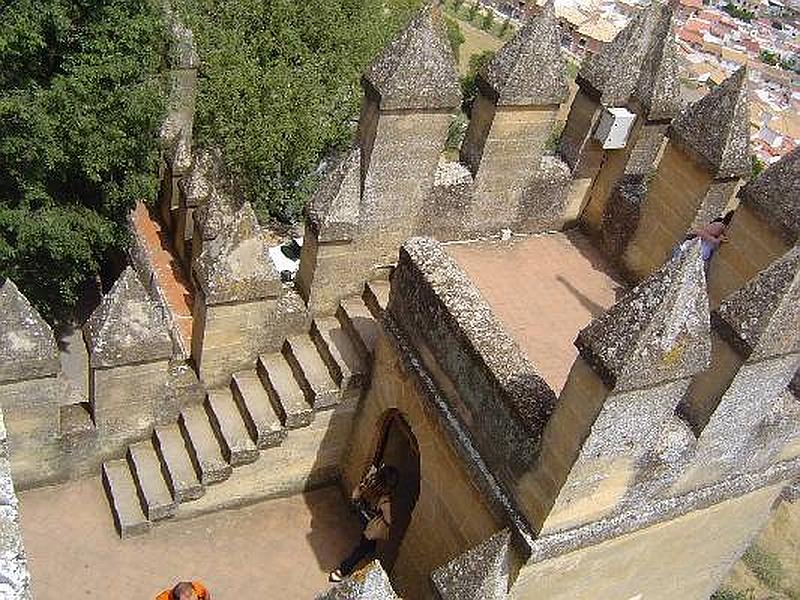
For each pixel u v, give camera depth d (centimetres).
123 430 1331
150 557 1315
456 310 1134
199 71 2980
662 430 1021
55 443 1284
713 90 1377
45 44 1925
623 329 899
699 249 884
